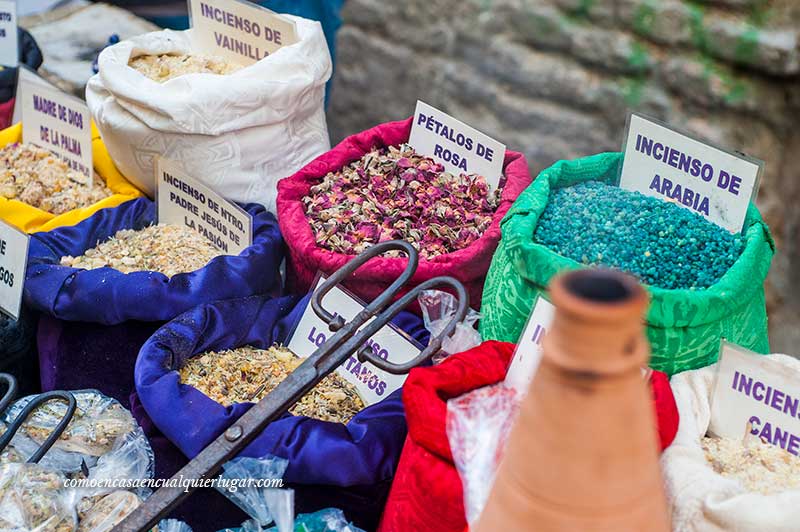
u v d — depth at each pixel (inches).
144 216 70.2
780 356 50.1
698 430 45.1
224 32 75.0
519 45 114.7
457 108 122.3
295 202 63.9
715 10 99.4
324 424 48.8
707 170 53.1
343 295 57.4
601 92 110.1
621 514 23.0
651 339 47.3
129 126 66.6
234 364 56.8
